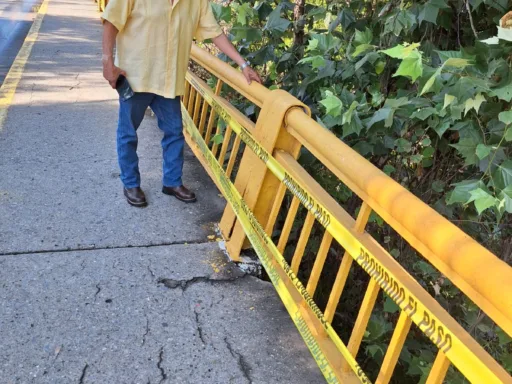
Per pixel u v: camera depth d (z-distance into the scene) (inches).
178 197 161.8
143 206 155.6
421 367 96.2
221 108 153.7
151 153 196.7
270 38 156.2
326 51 123.2
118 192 163.6
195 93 204.2
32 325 104.8
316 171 138.3
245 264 130.1
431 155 109.0
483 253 54.6
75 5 622.8
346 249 82.7
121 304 113.4
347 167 83.0
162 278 123.6
